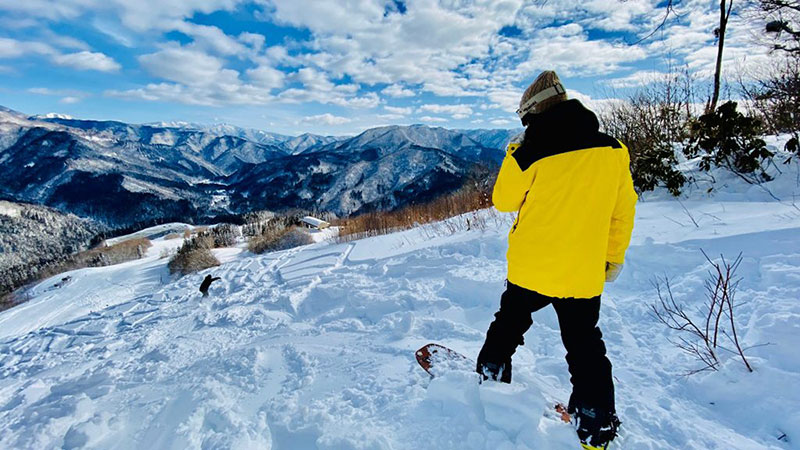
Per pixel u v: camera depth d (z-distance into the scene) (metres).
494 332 1.80
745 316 2.18
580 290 1.50
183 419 1.93
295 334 3.31
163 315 5.46
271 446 1.72
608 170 1.46
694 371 1.96
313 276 5.56
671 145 5.21
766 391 1.68
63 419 2.18
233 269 7.85
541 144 1.49
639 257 3.11
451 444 1.56
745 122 4.05
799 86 4.67
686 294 2.58
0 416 2.56
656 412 1.73
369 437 1.59
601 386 1.49
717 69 5.71
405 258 4.92
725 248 2.77
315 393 2.11
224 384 2.31
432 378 2.01
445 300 3.42
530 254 1.56
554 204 1.49
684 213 3.75
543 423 1.59
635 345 2.32
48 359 4.32
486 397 1.65
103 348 4.25
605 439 1.46
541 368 2.19
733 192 3.98
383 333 2.96
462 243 4.66
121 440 1.91
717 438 1.53
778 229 2.64
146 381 2.73
